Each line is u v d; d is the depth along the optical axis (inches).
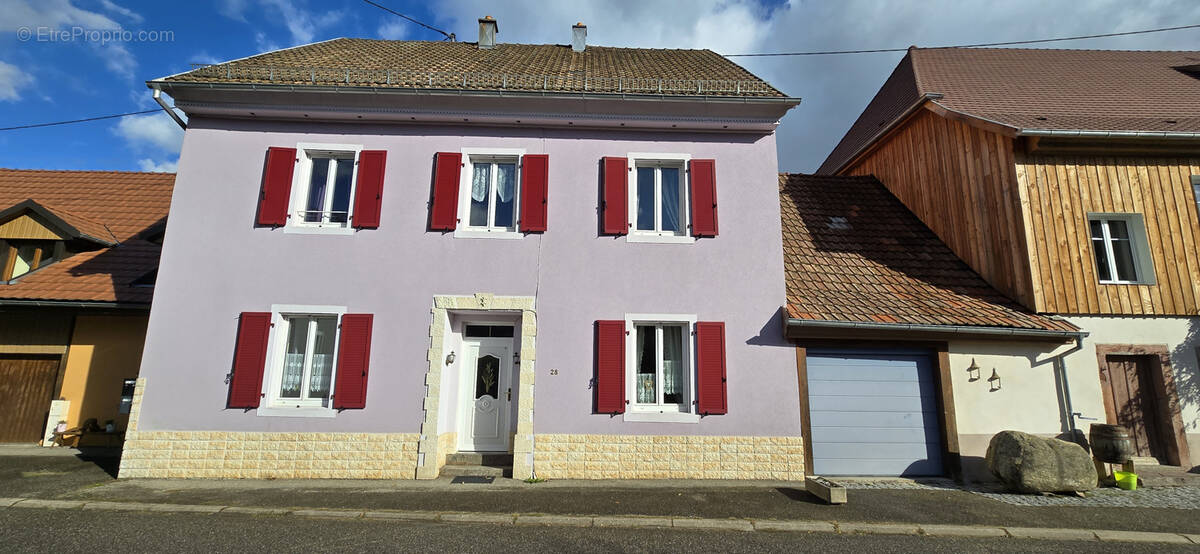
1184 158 359.9
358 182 326.6
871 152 534.3
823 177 514.3
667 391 319.6
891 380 329.1
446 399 318.7
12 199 484.4
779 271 328.5
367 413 301.6
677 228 340.5
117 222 460.4
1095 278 338.6
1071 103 404.8
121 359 386.3
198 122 332.8
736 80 372.2
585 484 289.7
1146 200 352.2
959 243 398.9
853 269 374.9
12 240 412.2
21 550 189.5
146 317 392.2
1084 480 274.5
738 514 240.7
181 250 314.2
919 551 204.2
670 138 346.0
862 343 327.0
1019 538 220.7
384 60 406.9
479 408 337.1
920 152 450.3
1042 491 280.4
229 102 327.3
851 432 322.0
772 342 319.9
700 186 336.5
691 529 224.8
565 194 333.1
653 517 235.0
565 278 321.1
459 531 217.8
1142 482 300.4
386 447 298.5
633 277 323.3
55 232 410.9
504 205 340.2
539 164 335.0
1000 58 509.7
